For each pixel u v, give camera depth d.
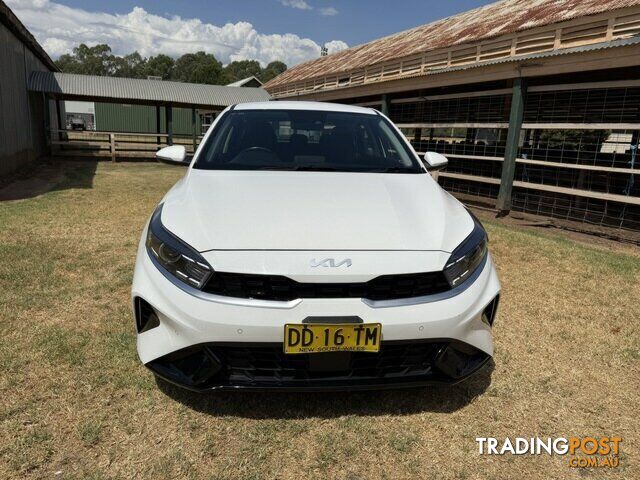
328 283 1.84
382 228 2.09
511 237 5.45
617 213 7.40
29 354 2.50
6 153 10.34
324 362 1.87
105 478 1.71
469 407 2.23
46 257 4.13
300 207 2.20
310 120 3.23
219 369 1.87
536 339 2.94
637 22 5.32
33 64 14.77
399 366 1.98
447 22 11.62
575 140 8.14
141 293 2.01
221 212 2.13
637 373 2.57
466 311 1.97
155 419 2.05
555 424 2.13
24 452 1.81
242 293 1.85
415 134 11.16
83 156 16.52
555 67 6.28
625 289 3.83
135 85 17.73
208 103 17.86
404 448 1.94
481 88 9.59
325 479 1.76
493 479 1.79
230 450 1.89
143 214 6.20
